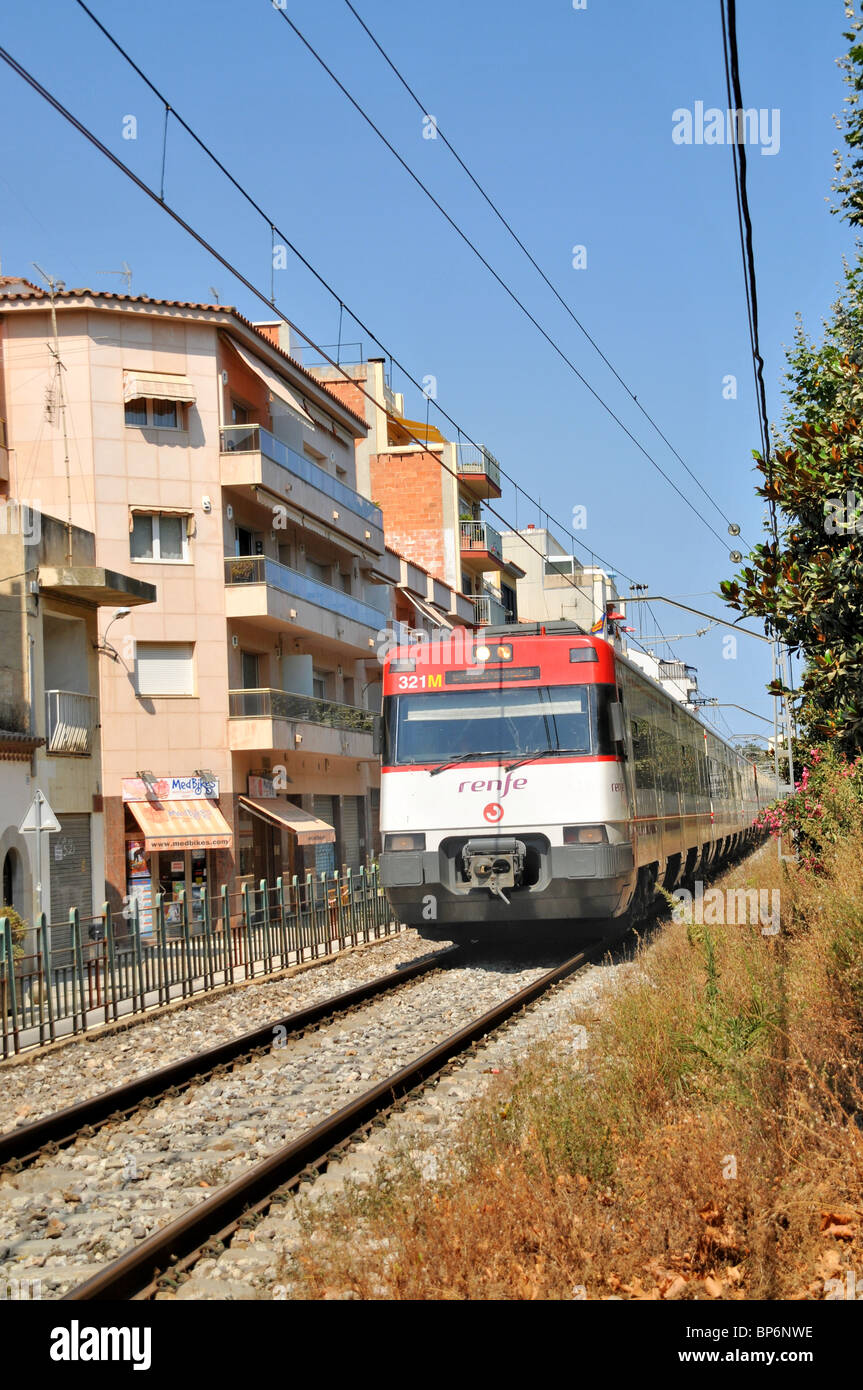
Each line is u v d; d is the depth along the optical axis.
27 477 31.61
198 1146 8.62
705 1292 5.42
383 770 16.69
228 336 33.84
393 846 16.39
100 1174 8.03
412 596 48.97
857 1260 5.54
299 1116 9.23
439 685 16.77
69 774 22.83
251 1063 11.54
